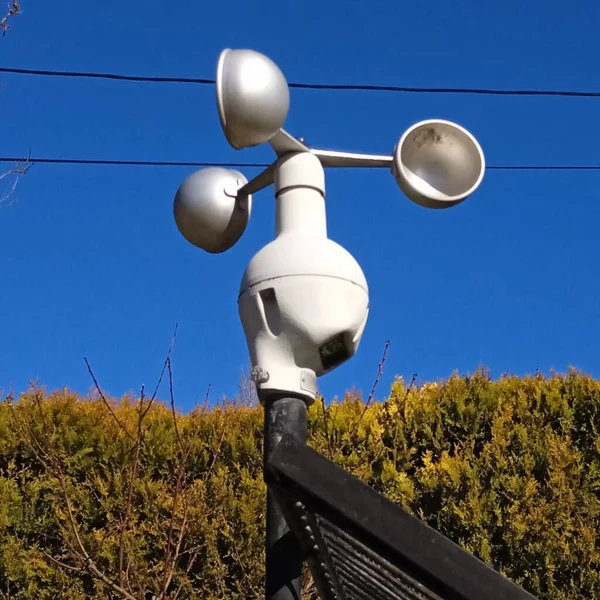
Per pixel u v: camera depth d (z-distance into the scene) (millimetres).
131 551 4746
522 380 5680
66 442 5531
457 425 5383
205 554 5133
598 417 5180
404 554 1585
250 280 2289
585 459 5098
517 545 4754
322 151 2514
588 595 4648
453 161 2613
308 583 4230
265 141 2355
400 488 5090
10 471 5520
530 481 4875
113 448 5512
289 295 2221
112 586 4035
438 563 1566
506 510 4848
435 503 5078
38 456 4723
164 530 5055
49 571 5176
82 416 5711
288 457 1703
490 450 5094
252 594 5039
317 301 2217
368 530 1613
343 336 2279
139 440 4281
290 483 1688
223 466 5434
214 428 5594
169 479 5441
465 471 5008
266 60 2330
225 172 2857
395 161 2557
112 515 5090
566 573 4699
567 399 5324
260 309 2254
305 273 2230
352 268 2305
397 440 5395
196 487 5164
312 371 2266
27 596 5160
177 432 4551
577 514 4828
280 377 2221
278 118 2309
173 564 4059
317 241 2309
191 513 5031
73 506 5316
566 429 5195
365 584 2107
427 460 5227
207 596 5039
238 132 2309
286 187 2451
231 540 5113
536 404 5367
